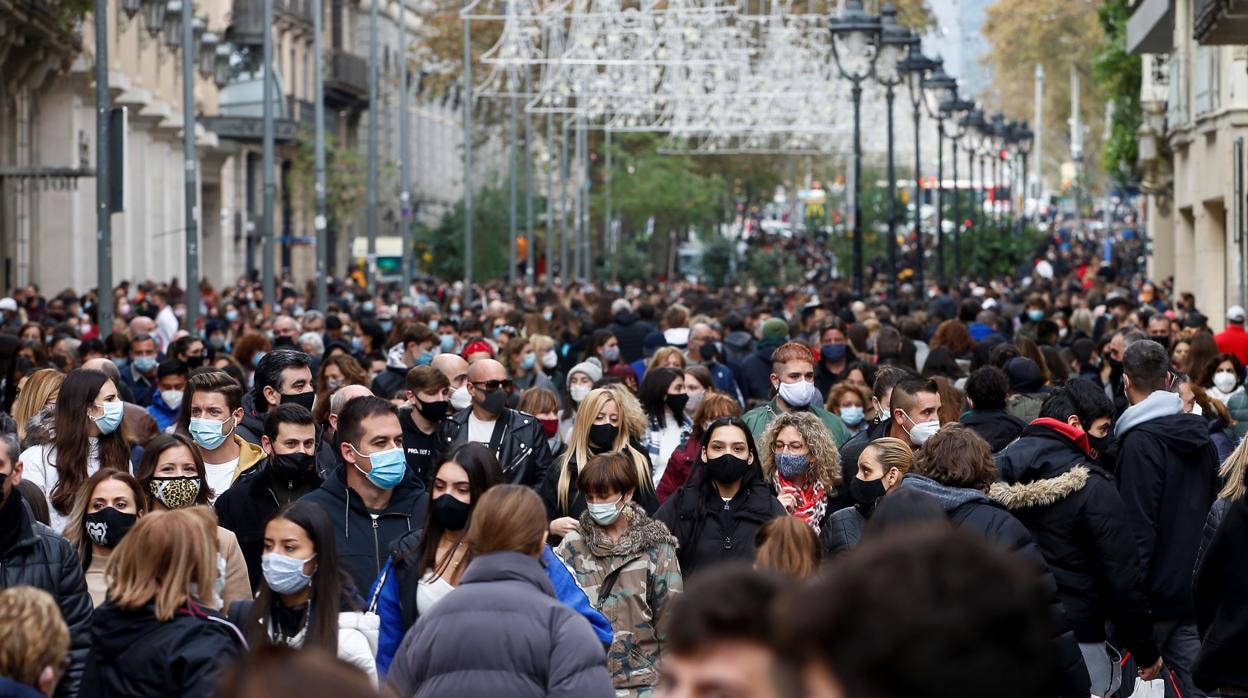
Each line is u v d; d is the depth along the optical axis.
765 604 8.53
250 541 24.66
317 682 7.64
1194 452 25.89
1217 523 21.16
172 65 155.88
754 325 72.31
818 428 27.34
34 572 19.86
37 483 26.39
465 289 142.62
